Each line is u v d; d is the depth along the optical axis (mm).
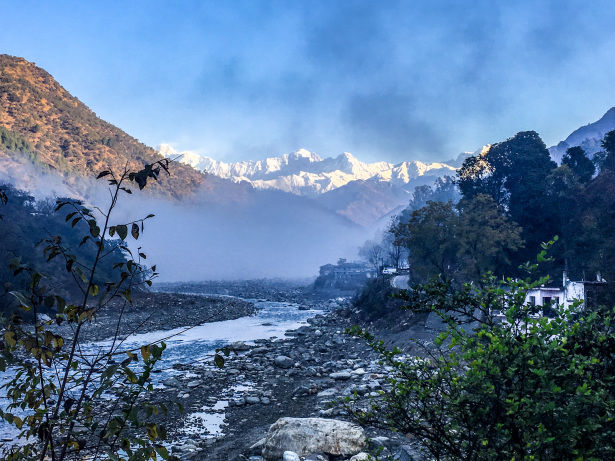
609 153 115812
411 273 95688
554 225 103875
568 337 6797
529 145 117625
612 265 75000
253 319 111438
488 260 72688
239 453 23750
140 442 5410
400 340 57375
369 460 7914
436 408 6754
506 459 6086
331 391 37281
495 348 6316
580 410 6066
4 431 27266
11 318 5105
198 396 38969
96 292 5332
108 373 5125
